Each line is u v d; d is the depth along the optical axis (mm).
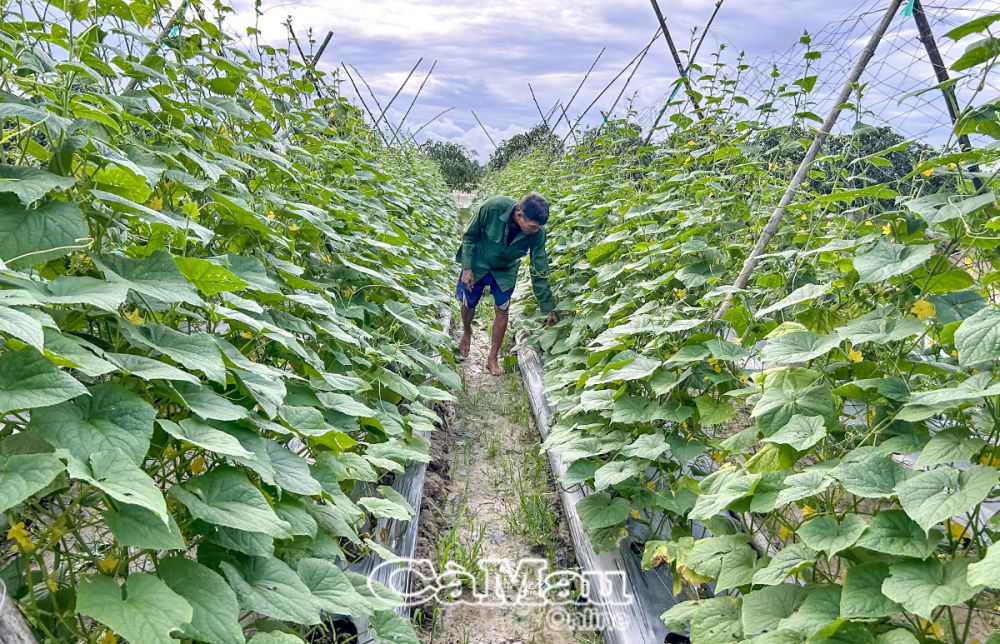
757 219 3895
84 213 1703
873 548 1536
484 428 4797
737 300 3027
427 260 5922
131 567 2004
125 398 1424
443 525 3471
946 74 2979
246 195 2895
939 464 1765
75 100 1982
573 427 3445
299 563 1800
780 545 2490
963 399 1673
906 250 1964
